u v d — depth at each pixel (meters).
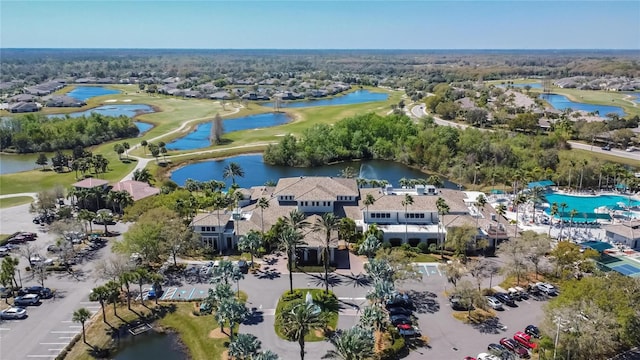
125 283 90.12
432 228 120.31
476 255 114.06
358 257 113.19
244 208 133.75
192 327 85.19
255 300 93.19
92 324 86.19
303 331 65.81
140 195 147.88
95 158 187.38
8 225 135.00
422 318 86.75
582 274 101.88
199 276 104.19
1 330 84.00
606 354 74.69
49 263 108.94
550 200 156.00
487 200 153.88
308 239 109.88
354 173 185.62
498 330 82.88
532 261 99.12
